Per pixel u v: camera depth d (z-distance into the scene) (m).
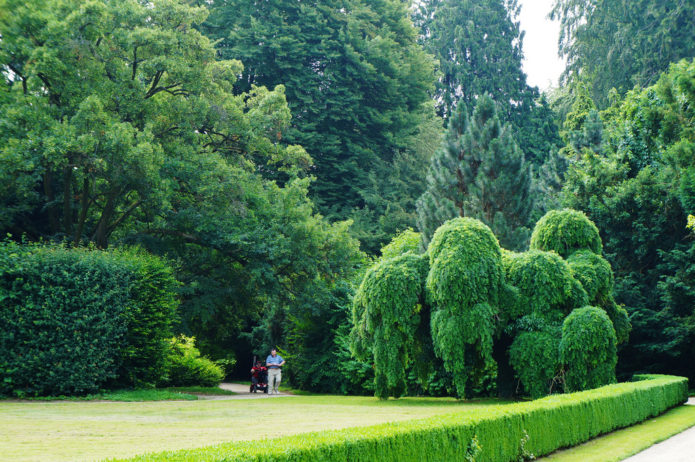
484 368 17.36
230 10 37.75
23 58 18.77
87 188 20.20
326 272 24.25
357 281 24.44
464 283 15.65
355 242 25.55
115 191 20.42
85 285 15.33
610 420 11.24
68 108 19.30
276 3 37.34
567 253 18.53
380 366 16.73
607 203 26.56
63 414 11.06
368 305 17.08
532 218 33.88
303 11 37.31
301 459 4.80
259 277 21.80
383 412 12.77
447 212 29.45
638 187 25.77
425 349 17.64
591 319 15.34
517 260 17.09
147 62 20.22
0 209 19.14
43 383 14.51
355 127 40.34
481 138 30.09
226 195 21.48
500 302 16.41
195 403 15.35
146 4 22.69
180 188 21.94
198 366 23.19
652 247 26.38
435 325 16.05
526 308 16.39
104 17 19.61
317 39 38.16
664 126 26.34
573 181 28.73
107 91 19.80
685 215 25.17
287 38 35.75
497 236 27.28
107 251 17.83
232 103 23.92
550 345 15.61
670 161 24.94
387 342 16.70
